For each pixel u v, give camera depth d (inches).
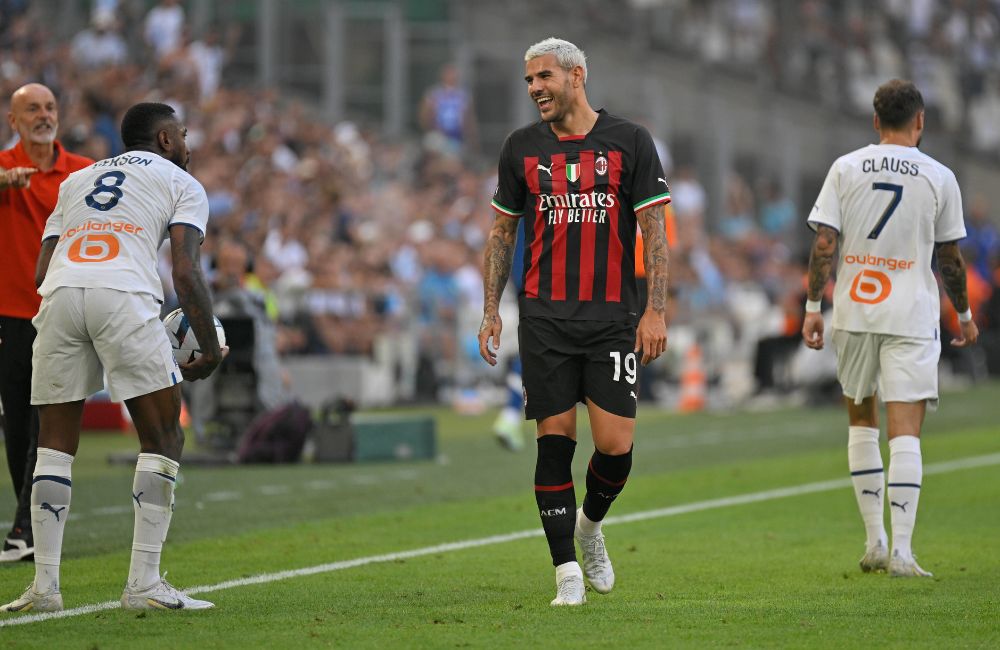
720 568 1031.6
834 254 1019.9
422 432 1838.1
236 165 2637.8
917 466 994.7
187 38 3093.0
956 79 4992.6
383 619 820.6
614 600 890.7
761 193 4077.3
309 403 2452.0
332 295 2576.3
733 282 3449.8
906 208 1000.9
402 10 3718.0
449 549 1123.3
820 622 813.2
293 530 1225.4
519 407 1945.1
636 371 863.1
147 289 818.8
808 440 2091.5
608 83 3870.6
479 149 3646.7
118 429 2185.0
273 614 834.8
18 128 1018.7
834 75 4515.3
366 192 3085.6
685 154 3944.4
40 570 830.5
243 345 1784.0
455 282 2834.6
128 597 837.8
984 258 3563.0
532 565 1043.3
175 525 1255.5
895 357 1000.9
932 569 1023.6
